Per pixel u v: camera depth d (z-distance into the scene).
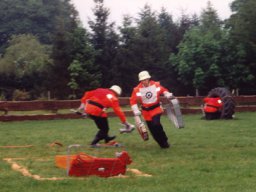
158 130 13.22
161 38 38.38
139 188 8.13
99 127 13.60
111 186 8.30
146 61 37.44
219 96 23.55
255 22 35.25
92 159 9.26
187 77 36.62
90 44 37.41
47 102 26.17
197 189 8.00
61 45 36.53
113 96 13.28
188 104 28.50
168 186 8.27
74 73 35.31
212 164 10.47
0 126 21.97
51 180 8.79
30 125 22.33
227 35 35.69
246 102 29.56
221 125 20.27
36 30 72.81
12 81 43.94
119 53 37.56
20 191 8.04
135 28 38.19
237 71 35.50
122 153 9.45
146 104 13.30
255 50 34.84
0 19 72.56
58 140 15.79
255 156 11.67
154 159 11.43
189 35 36.41
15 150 13.35
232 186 8.24
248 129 18.44
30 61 44.47
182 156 11.85
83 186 8.33
